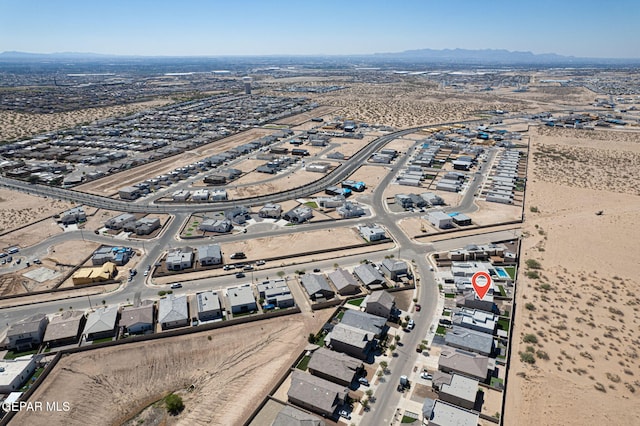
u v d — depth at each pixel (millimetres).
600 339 82000
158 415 69875
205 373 78438
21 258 118250
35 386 72812
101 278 104750
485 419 65000
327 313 92750
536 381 72000
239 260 115938
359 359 78375
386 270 108625
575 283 102375
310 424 61562
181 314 88750
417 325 88188
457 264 110188
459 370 73625
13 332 81750
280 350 81938
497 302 95562
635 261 112812
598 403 67375
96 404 71938
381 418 65938
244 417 66812
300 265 113250
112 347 82250
